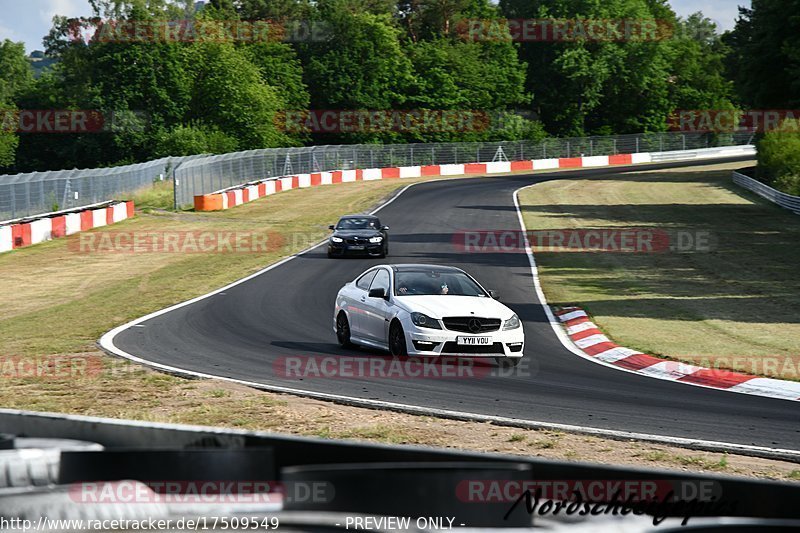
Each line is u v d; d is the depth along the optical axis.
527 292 68.81
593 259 89.06
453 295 45.22
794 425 30.28
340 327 47.81
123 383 36.28
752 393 36.09
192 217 137.50
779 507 7.82
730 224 119.44
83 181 130.38
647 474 8.03
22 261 93.50
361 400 32.97
